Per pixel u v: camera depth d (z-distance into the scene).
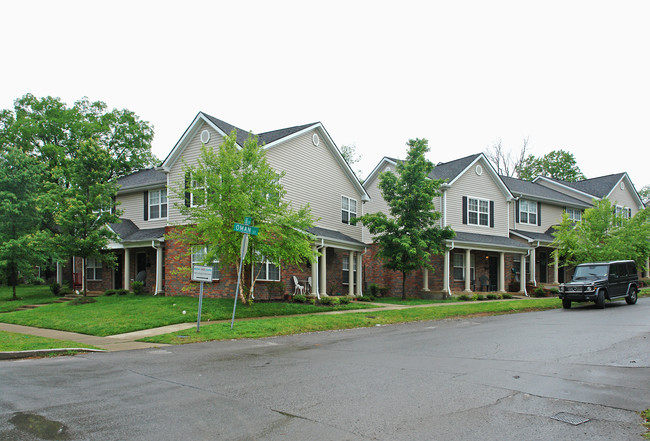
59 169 23.33
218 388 7.20
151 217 25.91
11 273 25.36
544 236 32.44
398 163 24.72
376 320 16.42
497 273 30.20
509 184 33.62
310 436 5.10
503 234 30.42
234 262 18.08
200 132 22.80
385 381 7.58
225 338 12.89
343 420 5.64
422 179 23.75
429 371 8.31
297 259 18.31
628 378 7.62
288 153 22.84
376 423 5.52
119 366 9.05
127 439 5.02
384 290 26.84
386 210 30.75
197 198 18.16
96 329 14.27
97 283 27.44
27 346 11.12
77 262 28.59
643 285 33.50
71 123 35.78
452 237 24.02
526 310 20.42
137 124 38.69
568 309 20.00
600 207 27.45
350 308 19.70
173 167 23.64
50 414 5.89
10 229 25.03
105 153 23.22
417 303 22.41
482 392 6.84
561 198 35.28
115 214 23.06
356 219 25.22
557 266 30.06
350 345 11.56
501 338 12.10
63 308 19.31
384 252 24.05
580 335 12.23
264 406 6.22
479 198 29.33
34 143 35.47
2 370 8.73
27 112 35.62
